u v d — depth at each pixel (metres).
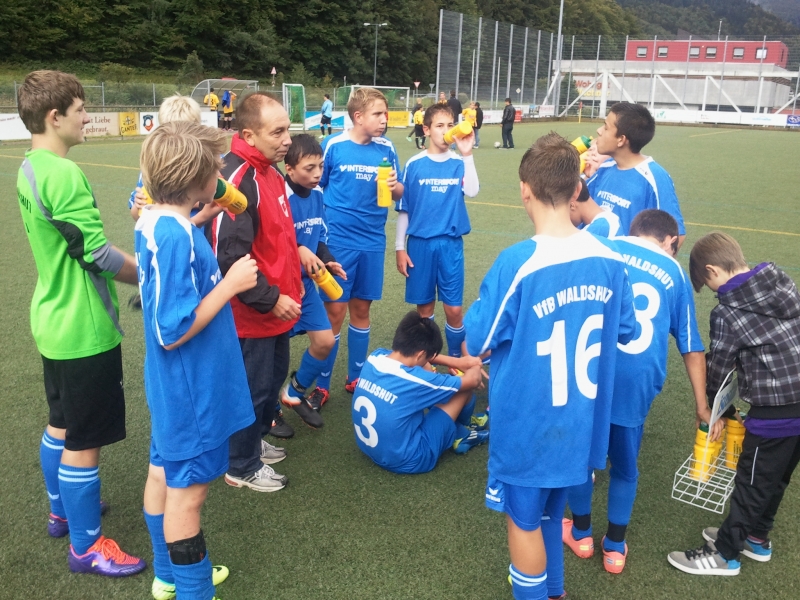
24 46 37.44
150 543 2.61
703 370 2.49
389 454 3.02
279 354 3.06
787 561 2.53
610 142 3.20
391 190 3.57
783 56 44.88
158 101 26.66
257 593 2.32
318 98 31.39
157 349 1.94
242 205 2.29
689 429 3.60
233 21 47.12
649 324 2.34
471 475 3.12
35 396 3.79
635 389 2.31
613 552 2.46
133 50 41.50
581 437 1.98
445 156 3.92
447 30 31.58
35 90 2.14
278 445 3.38
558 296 1.90
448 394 3.10
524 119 38.00
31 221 2.18
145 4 43.06
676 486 3.05
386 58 56.03
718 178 13.45
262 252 2.73
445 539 2.63
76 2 39.88
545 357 1.93
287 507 2.83
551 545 2.17
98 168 13.20
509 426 1.98
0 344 4.54
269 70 48.53
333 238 3.77
